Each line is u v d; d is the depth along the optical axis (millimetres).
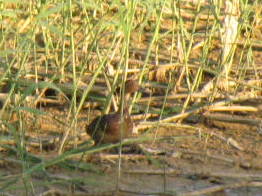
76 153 9234
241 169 9906
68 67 12297
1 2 11258
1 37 11523
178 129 11078
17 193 8961
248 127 11320
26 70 11680
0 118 9531
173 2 12398
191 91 11875
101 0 12430
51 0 11625
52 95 11977
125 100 10117
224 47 12273
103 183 9078
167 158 10047
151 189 9219
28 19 11117
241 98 12117
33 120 10906
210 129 11219
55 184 9219
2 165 9586
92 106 11633
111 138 9906
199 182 9500
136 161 9922
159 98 11859
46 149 10141
